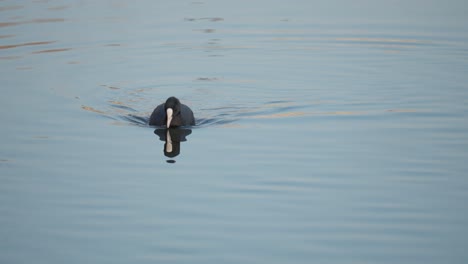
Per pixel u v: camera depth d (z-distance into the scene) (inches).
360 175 521.0
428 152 563.2
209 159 560.4
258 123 647.8
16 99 705.6
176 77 786.2
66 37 908.0
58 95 721.6
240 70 807.1
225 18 1010.7
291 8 1074.1
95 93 733.9
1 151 573.3
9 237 431.2
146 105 709.3
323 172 527.2
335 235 430.3
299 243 420.8
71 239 429.4
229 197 486.9
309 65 820.6
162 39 909.8
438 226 439.2
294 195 487.5
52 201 483.2
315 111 676.1
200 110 692.1
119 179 522.6
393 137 600.4
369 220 449.1
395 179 512.4
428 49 864.9
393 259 401.4
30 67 802.8
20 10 1039.0
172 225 446.0
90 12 1036.5
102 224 448.5
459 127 619.8
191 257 406.3
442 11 1034.1
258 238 427.2
